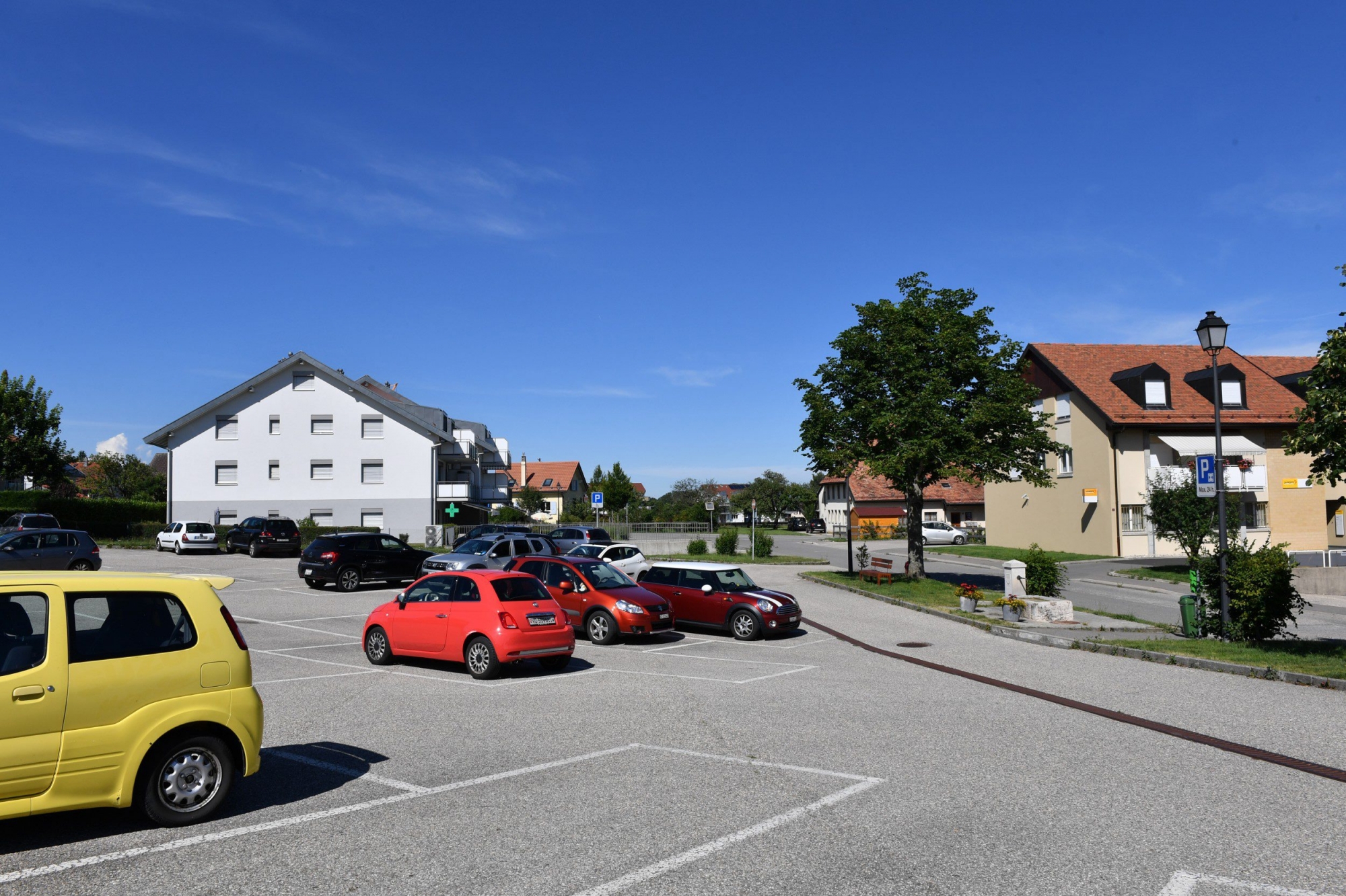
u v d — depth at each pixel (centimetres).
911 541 2730
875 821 609
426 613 1260
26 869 511
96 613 571
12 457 4528
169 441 4966
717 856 542
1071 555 3878
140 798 579
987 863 530
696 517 7038
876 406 2612
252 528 3731
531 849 553
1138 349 4297
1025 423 2623
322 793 673
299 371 5041
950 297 2705
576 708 1002
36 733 530
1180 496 2958
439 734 872
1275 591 1485
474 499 5962
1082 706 1011
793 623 1686
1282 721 937
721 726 912
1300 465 3856
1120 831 590
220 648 613
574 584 1644
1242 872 519
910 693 1109
